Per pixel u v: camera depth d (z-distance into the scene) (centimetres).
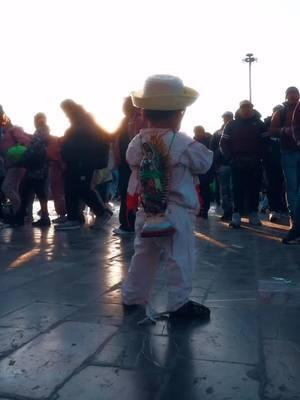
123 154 755
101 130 834
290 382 262
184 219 361
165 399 244
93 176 872
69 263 555
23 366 279
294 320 357
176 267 359
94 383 259
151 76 364
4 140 912
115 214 1171
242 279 479
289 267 534
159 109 358
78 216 875
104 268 527
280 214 1038
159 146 355
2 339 319
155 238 368
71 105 829
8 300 407
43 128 894
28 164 878
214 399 244
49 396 246
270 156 945
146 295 382
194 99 366
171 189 357
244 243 699
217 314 371
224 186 1002
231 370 275
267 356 294
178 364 283
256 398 245
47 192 934
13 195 909
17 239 739
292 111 758
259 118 864
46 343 312
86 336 325
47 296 418
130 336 325
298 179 743
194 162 356
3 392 250
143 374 270
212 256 600
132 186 379
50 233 809
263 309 384
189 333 331
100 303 398
